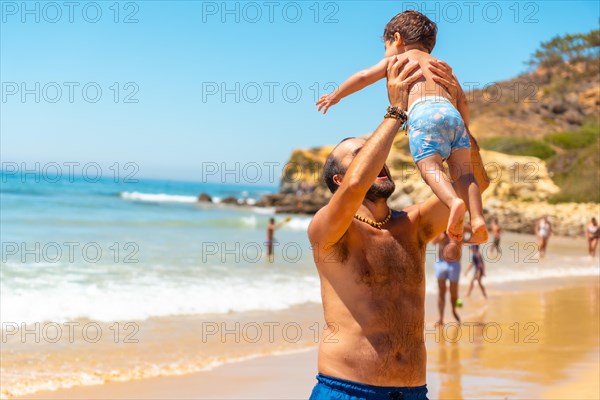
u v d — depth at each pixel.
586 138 51.53
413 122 3.54
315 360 8.86
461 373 8.23
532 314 13.23
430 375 8.12
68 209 39.84
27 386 7.19
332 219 3.35
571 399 7.07
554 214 40.53
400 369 3.39
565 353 9.48
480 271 15.72
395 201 43.22
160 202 62.09
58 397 6.85
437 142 3.47
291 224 39.44
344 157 3.68
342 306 3.45
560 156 47.12
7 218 31.16
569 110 60.53
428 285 17.17
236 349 9.34
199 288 14.21
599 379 7.96
